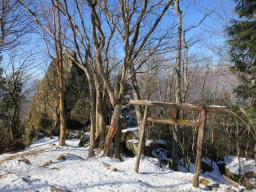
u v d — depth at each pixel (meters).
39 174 5.37
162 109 14.41
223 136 14.58
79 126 14.98
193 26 11.84
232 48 6.30
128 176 5.74
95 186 4.68
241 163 12.54
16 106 15.78
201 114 5.61
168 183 5.64
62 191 4.09
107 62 9.61
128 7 8.77
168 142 14.30
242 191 5.91
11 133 14.85
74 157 8.27
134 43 8.85
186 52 12.24
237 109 7.04
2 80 16.66
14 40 9.74
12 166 6.09
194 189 5.37
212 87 17.47
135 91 10.51
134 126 15.38
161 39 8.62
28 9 8.84
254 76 6.65
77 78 15.01
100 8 8.28
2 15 8.90
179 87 10.63
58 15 10.44
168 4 7.71
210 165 13.55
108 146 9.10
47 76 15.65
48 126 14.23
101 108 9.89
